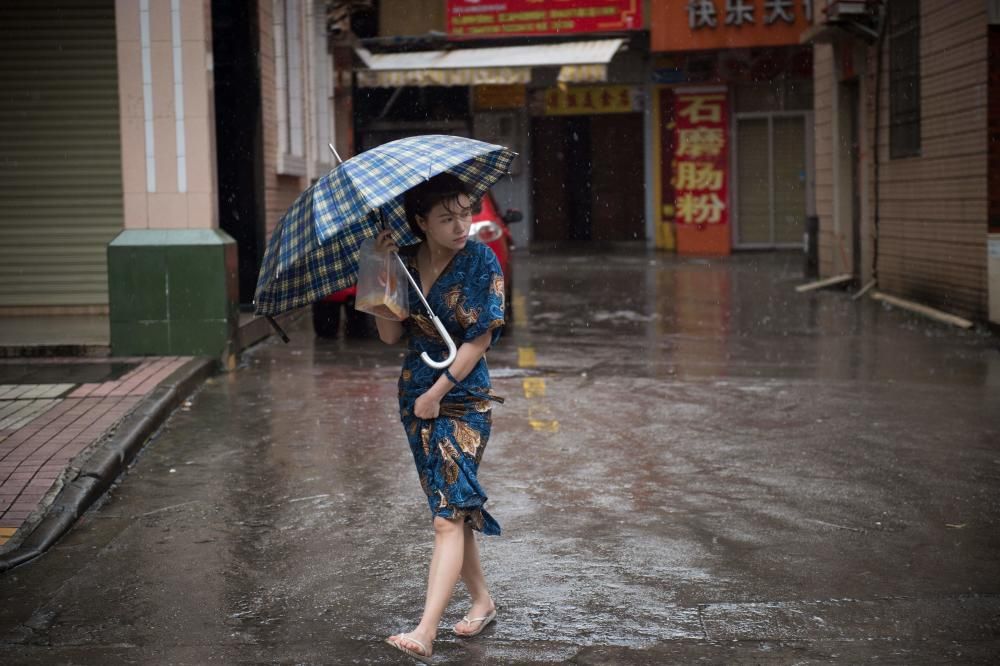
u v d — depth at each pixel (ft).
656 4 85.81
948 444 23.54
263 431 25.70
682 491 20.36
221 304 34.01
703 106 90.74
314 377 32.96
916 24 48.24
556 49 83.56
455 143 13.52
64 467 21.03
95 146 39.29
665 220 96.73
